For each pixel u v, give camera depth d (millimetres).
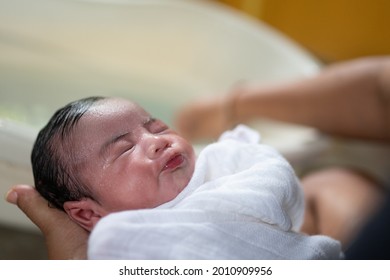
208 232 554
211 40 1406
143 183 591
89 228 604
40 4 1236
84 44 1340
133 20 1341
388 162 1426
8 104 1123
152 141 607
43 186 617
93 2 1275
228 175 632
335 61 1613
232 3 1598
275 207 578
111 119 613
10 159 680
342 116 1036
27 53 1277
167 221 553
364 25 1491
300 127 1146
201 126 1240
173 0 1371
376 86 965
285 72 1287
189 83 1447
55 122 620
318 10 1527
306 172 1196
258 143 710
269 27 1600
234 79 1397
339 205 807
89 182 595
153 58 1422
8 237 941
